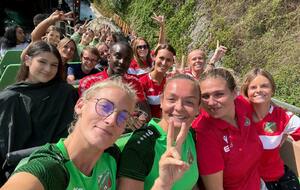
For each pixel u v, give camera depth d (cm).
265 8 342
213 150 86
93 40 315
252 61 336
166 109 79
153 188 65
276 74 304
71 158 61
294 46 305
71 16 178
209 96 89
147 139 76
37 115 104
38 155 58
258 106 106
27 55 106
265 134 105
